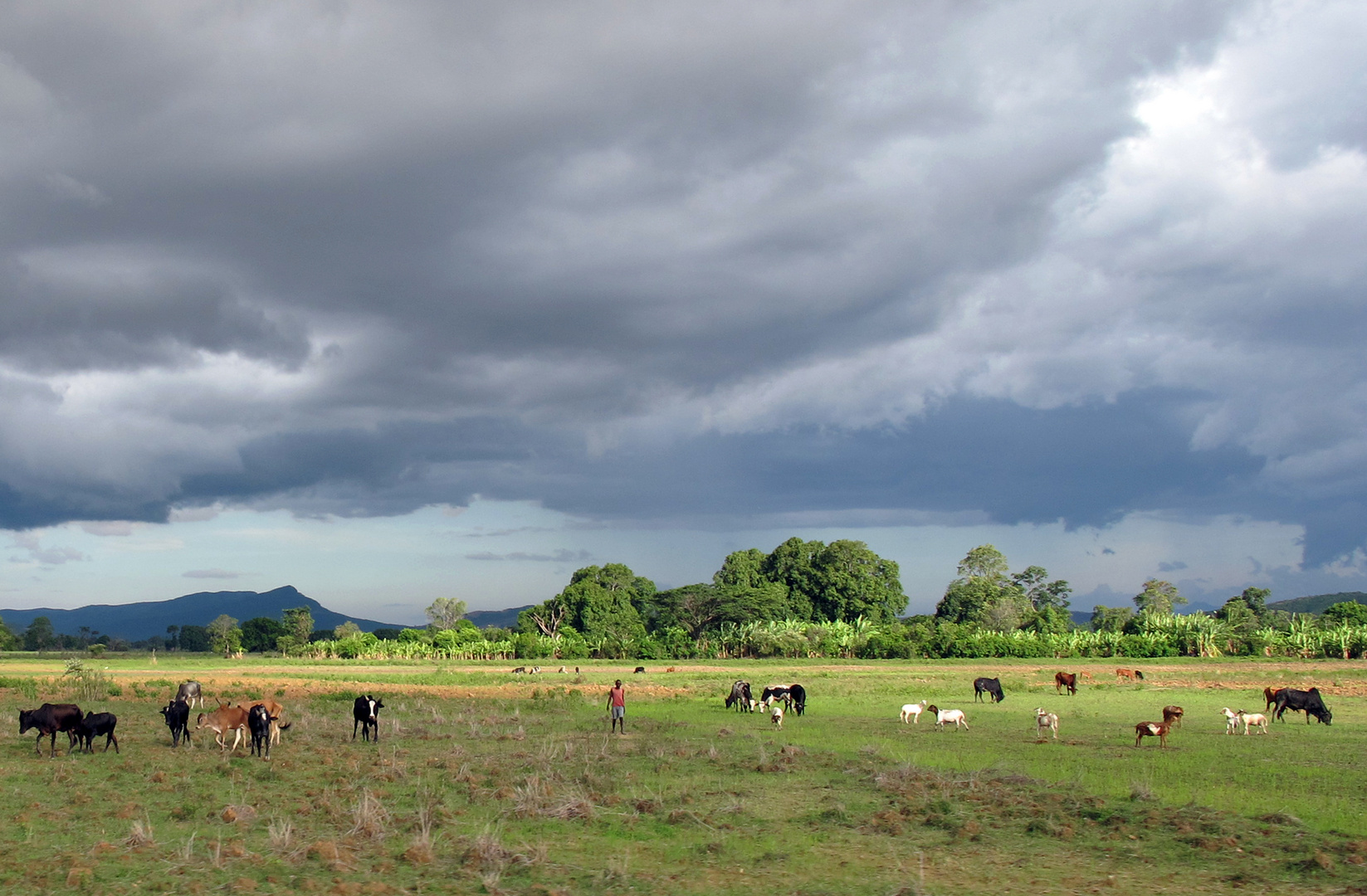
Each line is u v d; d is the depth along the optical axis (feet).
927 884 41.81
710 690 166.71
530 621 424.87
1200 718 115.44
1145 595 449.06
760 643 339.16
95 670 212.43
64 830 50.21
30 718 75.20
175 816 53.31
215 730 82.02
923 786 62.54
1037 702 139.74
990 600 423.64
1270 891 40.70
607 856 46.42
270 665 279.28
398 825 51.83
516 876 42.68
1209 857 45.91
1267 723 107.55
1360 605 350.84
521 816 54.54
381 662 299.99
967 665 272.72
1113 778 66.44
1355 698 145.69
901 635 314.76
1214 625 320.29
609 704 97.86
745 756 77.20
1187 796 59.31
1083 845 48.49
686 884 41.70
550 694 142.82
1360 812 54.85
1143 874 43.57
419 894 40.14
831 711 126.41
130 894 39.65
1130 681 196.03
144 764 71.20
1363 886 40.65
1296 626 344.90
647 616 465.47
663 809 56.39
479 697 145.48
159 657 383.04
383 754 78.28
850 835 50.88
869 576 446.60
